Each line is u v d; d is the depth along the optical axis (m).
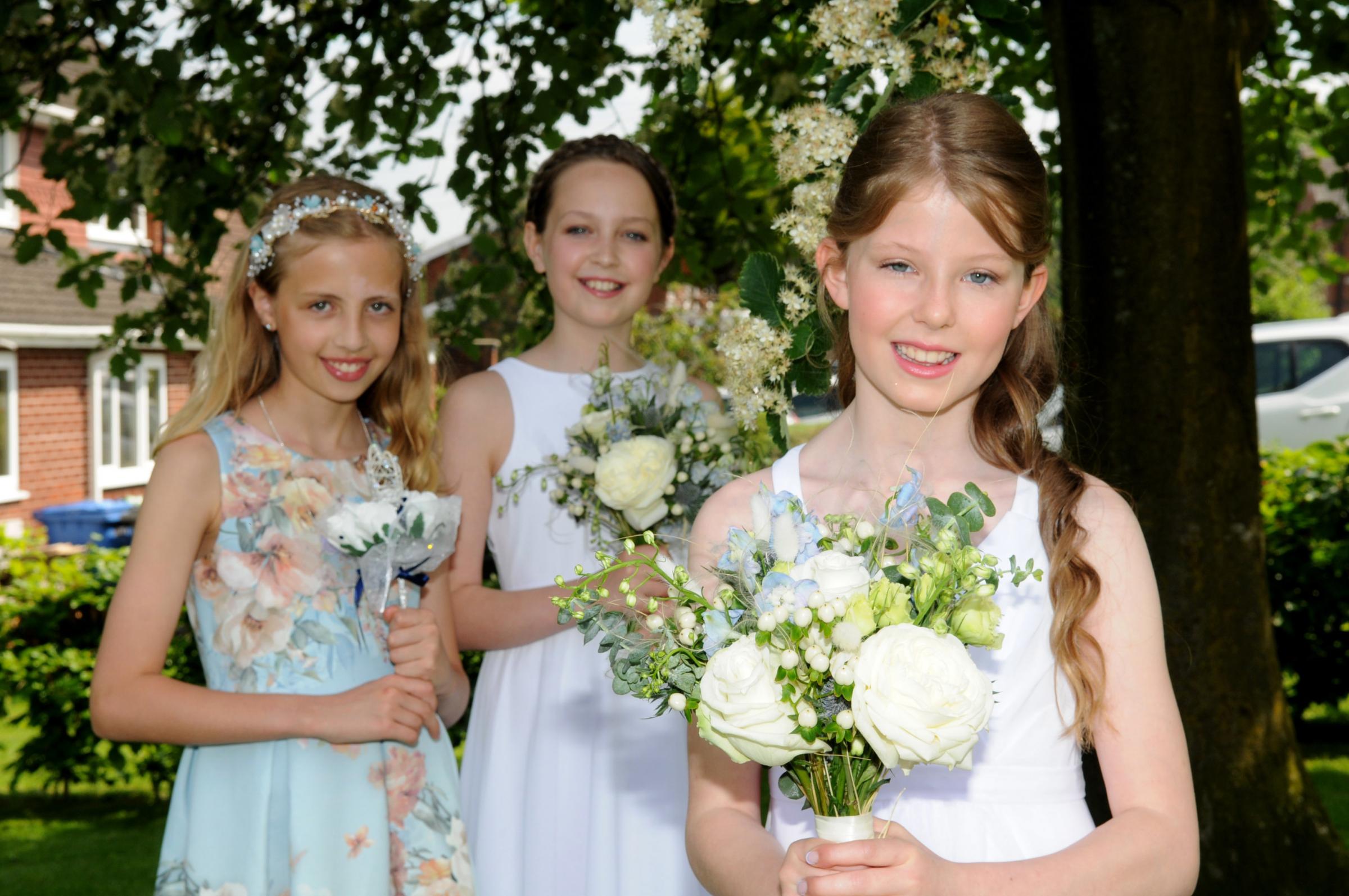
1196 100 3.39
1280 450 8.58
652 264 2.98
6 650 6.04
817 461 1.76
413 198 5.48
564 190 2.94
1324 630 6.34
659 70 5.35
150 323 6.05
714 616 1.30
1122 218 3.42
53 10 5.22
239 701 2.12
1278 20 5.70
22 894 4.86
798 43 4.84
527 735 2.68
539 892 2.61
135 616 2.15
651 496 2.56
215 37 5.14
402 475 2.54
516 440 2.85
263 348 2.39
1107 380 3.46
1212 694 3.45
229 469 2.26
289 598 2.24
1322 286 29.12
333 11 5.37
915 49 2.28
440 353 3.48
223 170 5.45
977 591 1.29
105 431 16.00
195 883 2.13
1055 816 1.58
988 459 1.71
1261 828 3.43
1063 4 3.51
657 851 2.56
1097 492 1.66
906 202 1.53
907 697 1.17
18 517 14.25
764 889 1.42
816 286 2.20
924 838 1.58
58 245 5.62
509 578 2.86
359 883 2.15
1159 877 1.42
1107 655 1.54
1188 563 3.43
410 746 2.30
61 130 5.43
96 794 6.41
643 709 2.62
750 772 1.66
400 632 2.28
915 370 1.57
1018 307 1.63
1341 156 6.60
